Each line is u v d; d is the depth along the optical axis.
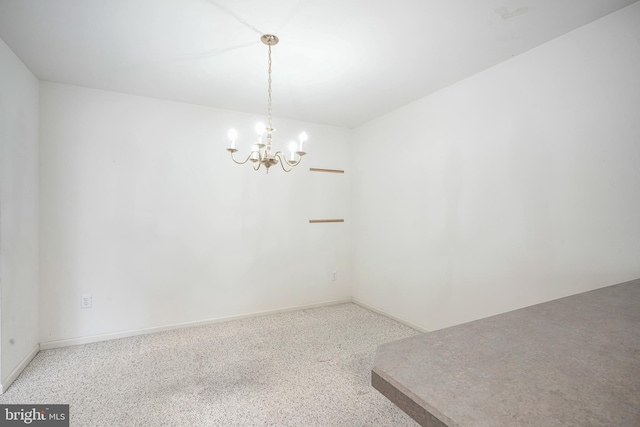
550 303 1.22
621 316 1.05
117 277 2.80
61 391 1.95
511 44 2.03
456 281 2.61
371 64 2.30
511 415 0.53
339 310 3.66
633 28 1.63
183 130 3.06
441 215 2.75
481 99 2.41
